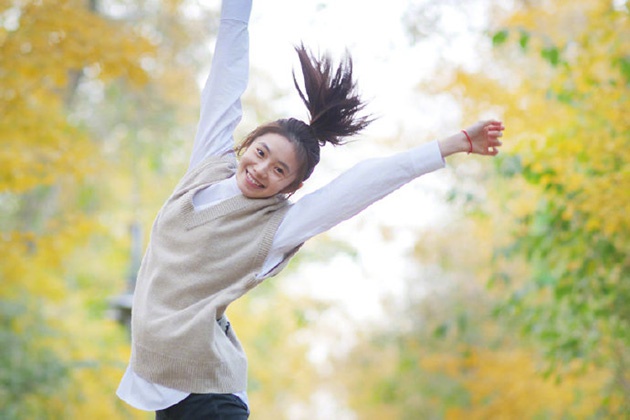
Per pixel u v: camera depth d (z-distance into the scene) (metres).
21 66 10.88
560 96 10.21
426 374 20.27
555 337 11.06
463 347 17.14
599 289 10.64
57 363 14.17
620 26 10.45
